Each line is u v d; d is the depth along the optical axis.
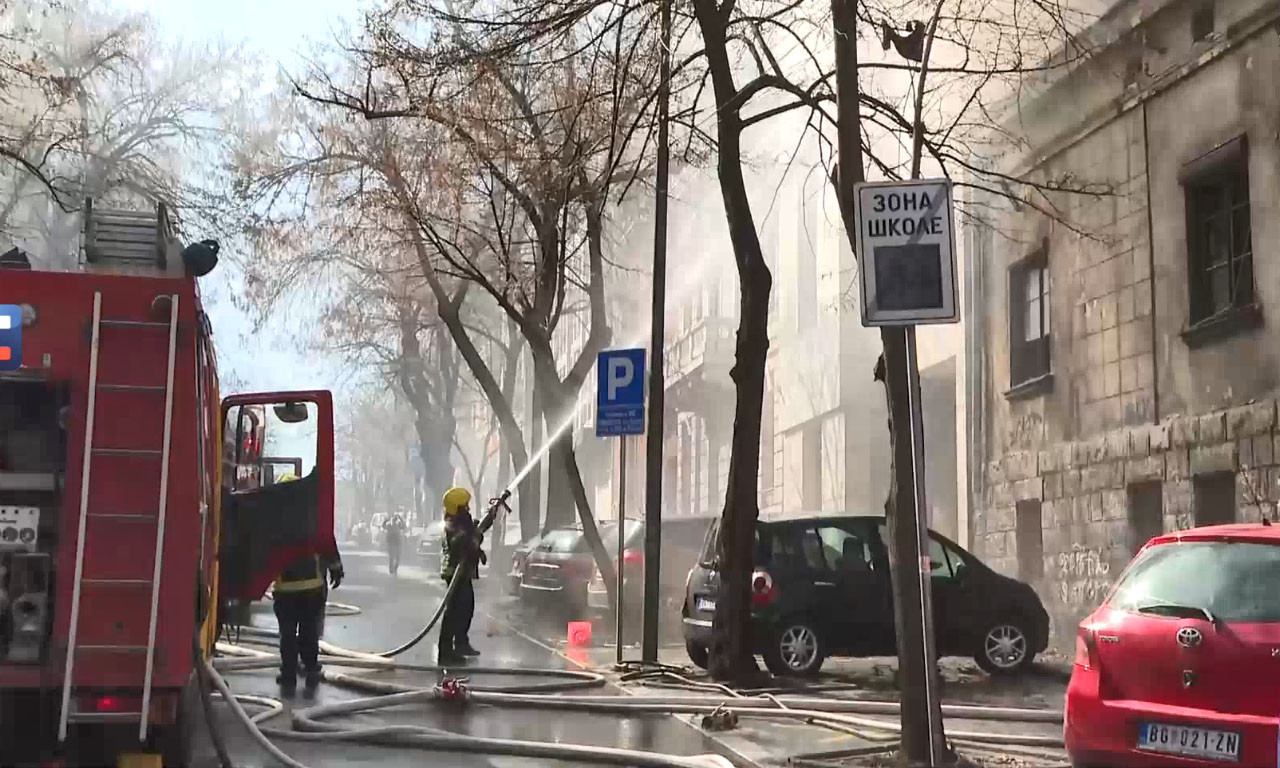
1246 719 6.80
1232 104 14.15
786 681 13.38
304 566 12.89
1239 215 14.34
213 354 8.93
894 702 11.35
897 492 8.54
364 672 14.38
